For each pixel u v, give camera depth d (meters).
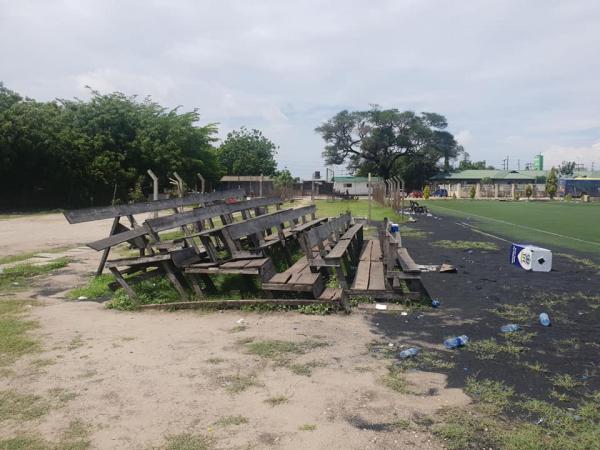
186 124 46.72
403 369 4.64
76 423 3.62
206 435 3.44
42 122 36.00
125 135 41.28
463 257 11.95
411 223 22.80
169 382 4.35
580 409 3.80
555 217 26.91
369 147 78.44
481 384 4.27
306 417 3.69
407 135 77.50
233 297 7.32
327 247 10.21
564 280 9.02
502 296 7.75
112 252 12.88
